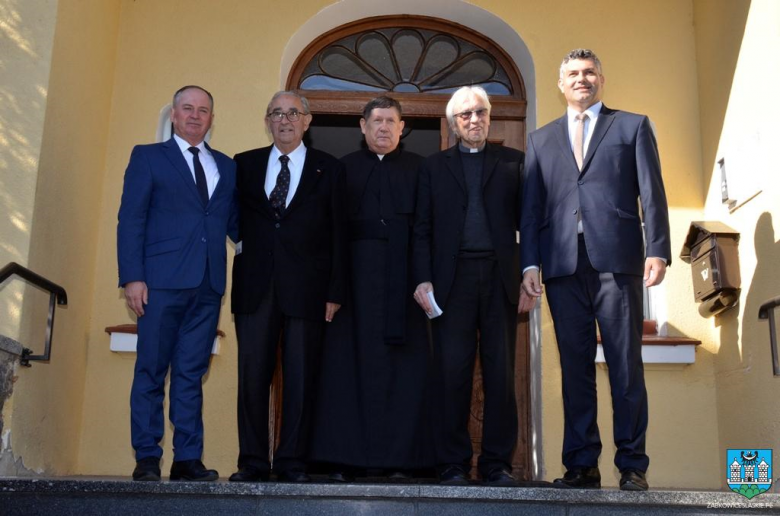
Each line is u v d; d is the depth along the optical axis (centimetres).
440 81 599
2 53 461
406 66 601
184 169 414
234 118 552
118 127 546
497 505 337
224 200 421
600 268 381
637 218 391
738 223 495
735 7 503
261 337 409
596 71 399
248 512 336
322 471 459
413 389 429
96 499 337
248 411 406
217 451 511
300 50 591
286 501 337
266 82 557
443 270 396
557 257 390
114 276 526
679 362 514
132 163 413
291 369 408
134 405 392
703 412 517
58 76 471
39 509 336
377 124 442
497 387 392
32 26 465
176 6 564
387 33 602
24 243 441
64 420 484
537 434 529
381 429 424
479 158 412
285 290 408
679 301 528
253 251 415
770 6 459
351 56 600
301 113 426
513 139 583
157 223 407
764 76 465
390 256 430
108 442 506
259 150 435
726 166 500
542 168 404
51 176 465
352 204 439
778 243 446
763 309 416
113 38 552
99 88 529
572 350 388
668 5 570
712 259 495
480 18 579
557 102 558
